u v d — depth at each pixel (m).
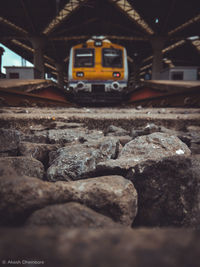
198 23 28.03
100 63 10.59
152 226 1.07
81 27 32.94
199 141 2.27
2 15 27.61
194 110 4.25
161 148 1.66
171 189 1.09
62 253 0.28
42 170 1.51
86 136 2.21
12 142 1.87
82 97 10.78
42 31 31.47
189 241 0.32
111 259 0.27
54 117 2.95
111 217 1.00
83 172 1.41
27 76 18.22
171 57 46.56
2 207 0.77
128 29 31.86
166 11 25.20
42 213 0.72
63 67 51.53
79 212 0.76
